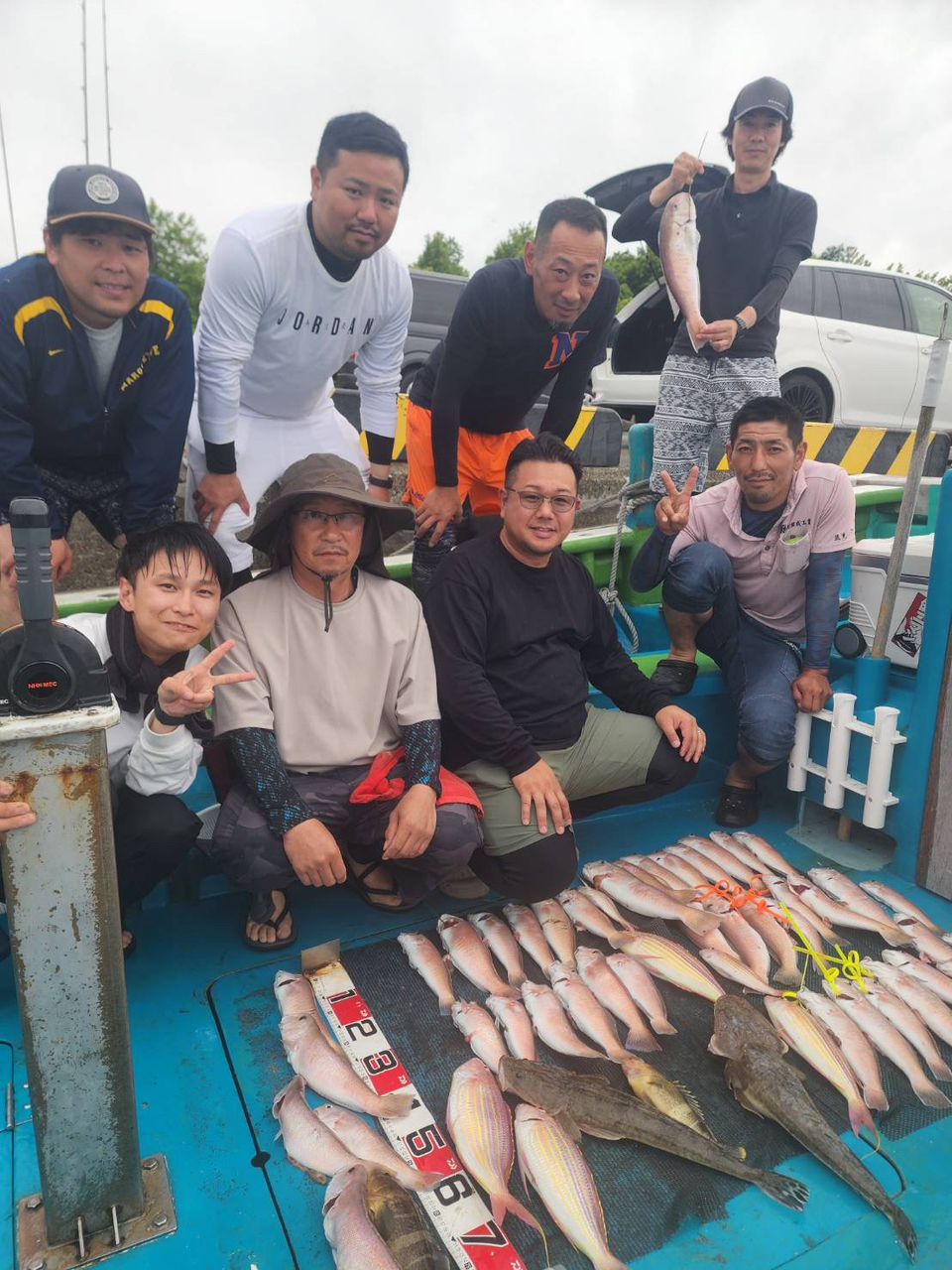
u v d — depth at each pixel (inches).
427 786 83.8
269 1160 64.1
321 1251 57.7
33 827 46.8
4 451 87.6
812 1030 78.2
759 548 113.2
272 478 117.0
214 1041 75.2
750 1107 70.0
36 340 85.7
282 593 84.4
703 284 148.6
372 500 78.1
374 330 111.3
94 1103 53.8
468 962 84.9
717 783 129.0
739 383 146.2
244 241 96.8
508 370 114.8
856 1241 59.6
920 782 101.0
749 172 139.1
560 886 91.4
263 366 108.5
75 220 80.0
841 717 106.1
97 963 50.7
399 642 86.7
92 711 46.7
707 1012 81.1
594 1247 58.2
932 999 83.4
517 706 96.0
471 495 134.0
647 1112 66.9
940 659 97.3
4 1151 64.0
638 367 281.4
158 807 76.6
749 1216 61.1
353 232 95.1
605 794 103.7
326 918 92.9
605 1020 78.6
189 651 79.4
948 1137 68.5
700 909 95.3
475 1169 62.9
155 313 89.7
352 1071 71.3
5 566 90.3
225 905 94.7
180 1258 56.9
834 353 266.4
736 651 119.9
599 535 166.1
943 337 98.7
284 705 84.0
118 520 106.2
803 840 113.6
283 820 79.2
